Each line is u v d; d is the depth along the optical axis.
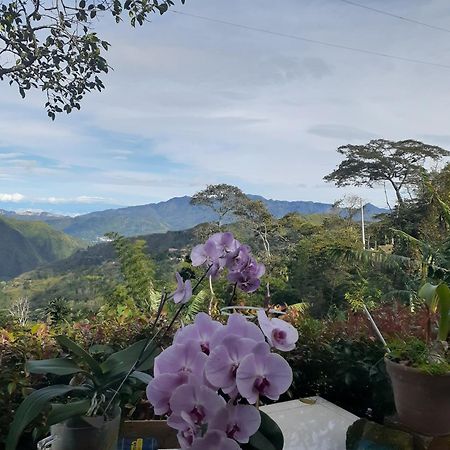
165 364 0.98
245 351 0.94
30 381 2.36
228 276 1.42
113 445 1.19
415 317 2.91
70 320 4.04
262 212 22.06
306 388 2.99
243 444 1.05
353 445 2.06
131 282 5.62
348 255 6.54
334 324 3.13
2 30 6.39
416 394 1.92
